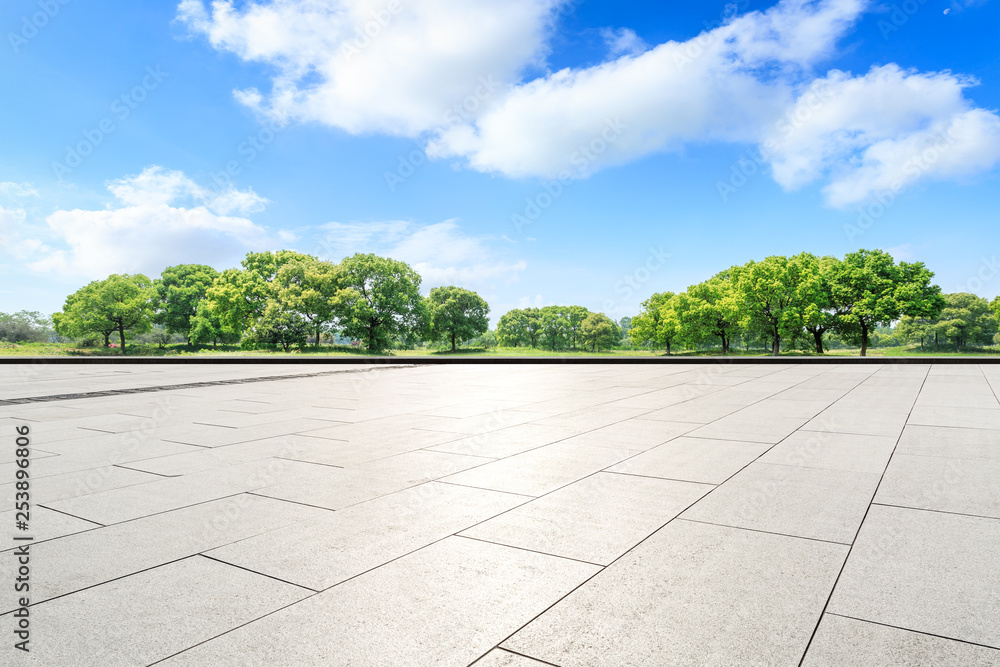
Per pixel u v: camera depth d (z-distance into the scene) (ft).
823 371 58.29
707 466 18.98
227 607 9.53
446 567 11.11
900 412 29.96
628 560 11.39
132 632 8.71
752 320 185.78
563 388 45.09
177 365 80.23
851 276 175.52
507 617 9.20
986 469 18.16
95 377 59.11
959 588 10.05
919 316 165.48
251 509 14.75
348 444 23.12
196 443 23.45
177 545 12.28
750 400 36.01
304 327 203.31
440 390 44.55
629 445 22.49
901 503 14.82
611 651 8.22
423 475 18.11
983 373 52.85
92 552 11.89
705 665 7.88
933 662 7.89
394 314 225.56
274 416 30.99
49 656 8.02
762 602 9.64
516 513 14.30
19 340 212.84
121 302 219.20
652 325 239.91
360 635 8.66
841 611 9.32
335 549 12.03
